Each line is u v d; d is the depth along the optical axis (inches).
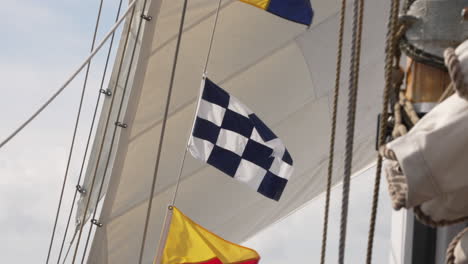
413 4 121.4
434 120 100.4
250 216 664.4
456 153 96.9
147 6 580.4
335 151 669.3
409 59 123.4
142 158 608.4
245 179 515.8
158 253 488.7
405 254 186.7
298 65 626.5
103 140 563.2
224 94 508.1
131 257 633.0
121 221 624.1
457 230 178.4
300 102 639.8
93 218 617.0
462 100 97.5
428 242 185.2
